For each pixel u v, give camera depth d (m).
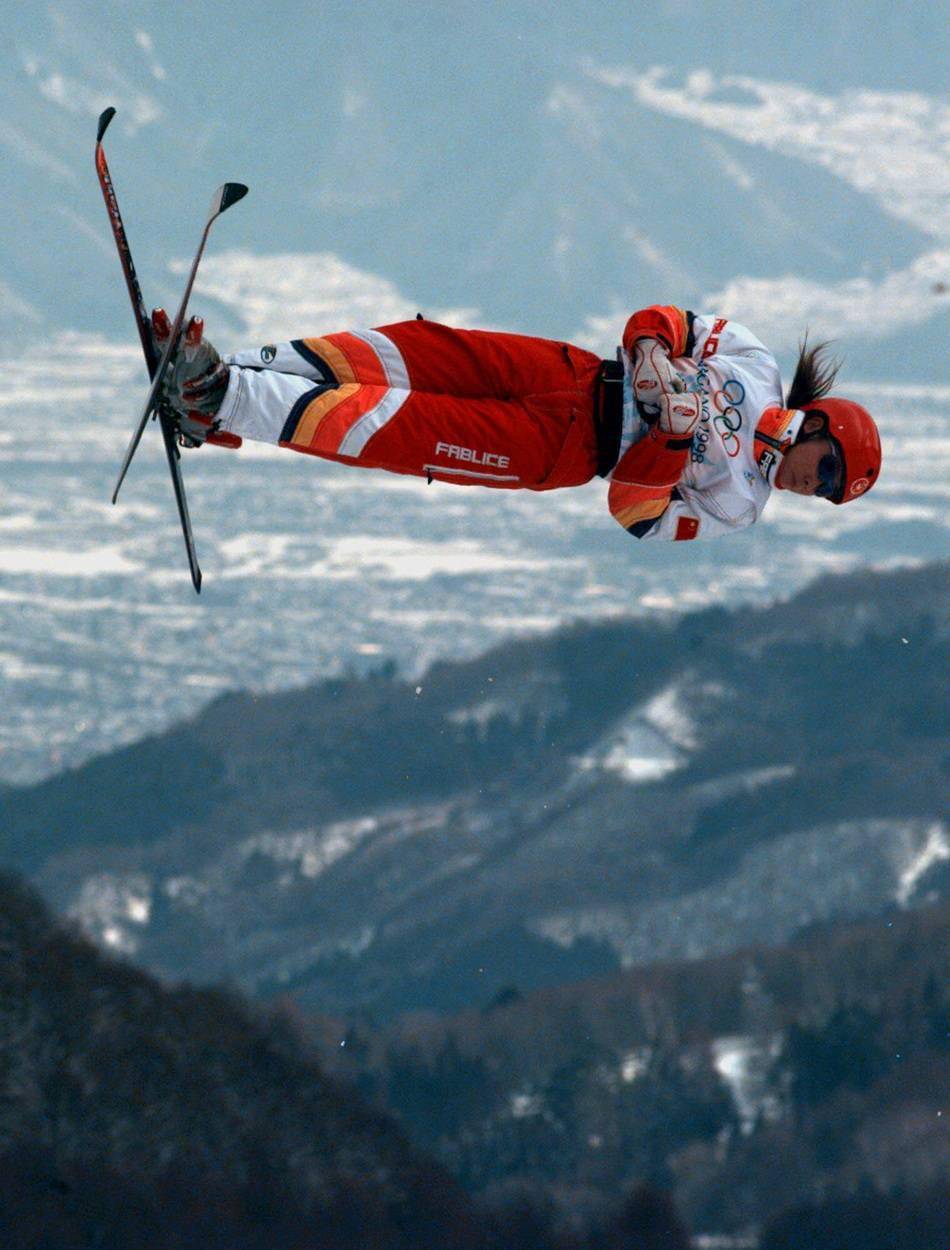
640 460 19.30
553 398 19.14
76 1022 151.75
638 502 19.83
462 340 19.17
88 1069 146.75
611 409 19.25
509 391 19.20
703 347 20.09
